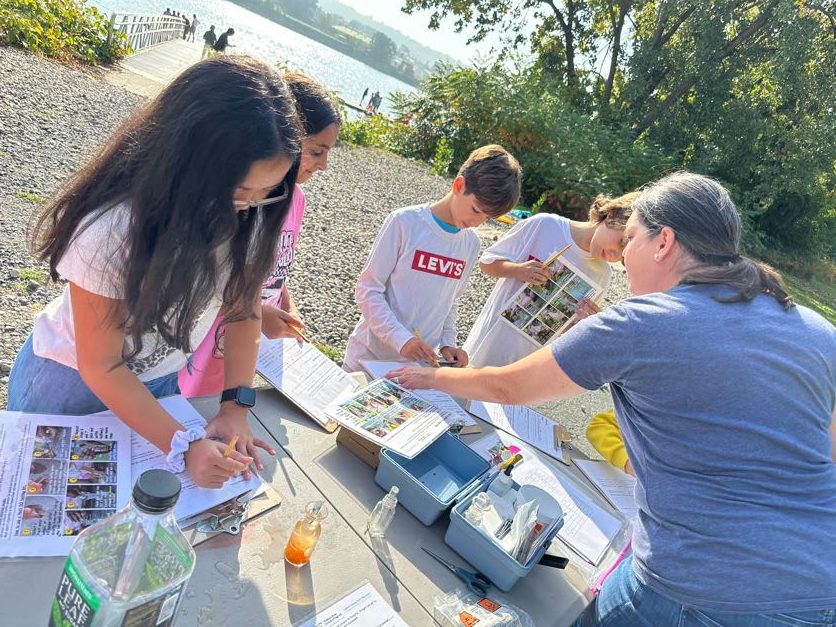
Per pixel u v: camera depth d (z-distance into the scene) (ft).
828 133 51.37
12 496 3.62
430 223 7.62
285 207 4.17
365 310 7.56
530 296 8.42
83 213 3.59
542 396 4.64
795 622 3.79
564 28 58.03
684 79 52.95
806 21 47.70
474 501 4.59
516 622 4.09
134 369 4.52
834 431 4.51
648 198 4.82
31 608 3.10
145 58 41.52
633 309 4.25
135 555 2.62
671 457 4.12
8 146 17.56
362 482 4.92
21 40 28.48
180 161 3.28
